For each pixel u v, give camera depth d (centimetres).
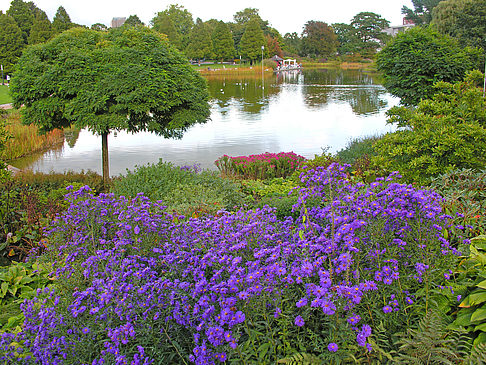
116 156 1372
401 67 1170
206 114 944
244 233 275
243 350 213
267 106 2655
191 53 7731
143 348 212
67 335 232
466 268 283
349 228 246
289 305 233
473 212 349
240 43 8250
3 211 514
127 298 234
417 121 596
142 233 321
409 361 208
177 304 231
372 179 636
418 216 253
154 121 863
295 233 301
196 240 300
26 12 6003
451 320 243
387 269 233
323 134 1650
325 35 9531
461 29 3453
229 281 219
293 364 207
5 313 324
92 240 342
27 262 422
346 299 212
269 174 918
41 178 815
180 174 712
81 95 793
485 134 529
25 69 817
